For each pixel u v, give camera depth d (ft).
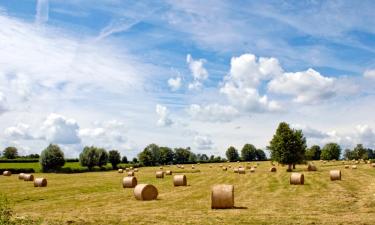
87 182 195.11
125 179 156.76
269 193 125.49
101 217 77.77
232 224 68.33
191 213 83.51
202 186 159.22
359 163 373.40
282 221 70.44
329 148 481.87
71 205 102.27
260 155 621.72
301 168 304.30
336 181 164.76
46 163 345.72
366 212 80.07
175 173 287.07
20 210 92.99
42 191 143.95
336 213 79.41
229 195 91.04
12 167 365.40
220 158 599.57
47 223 69.82
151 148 620.08
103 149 394.32
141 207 96.37
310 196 112.27
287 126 285.02
